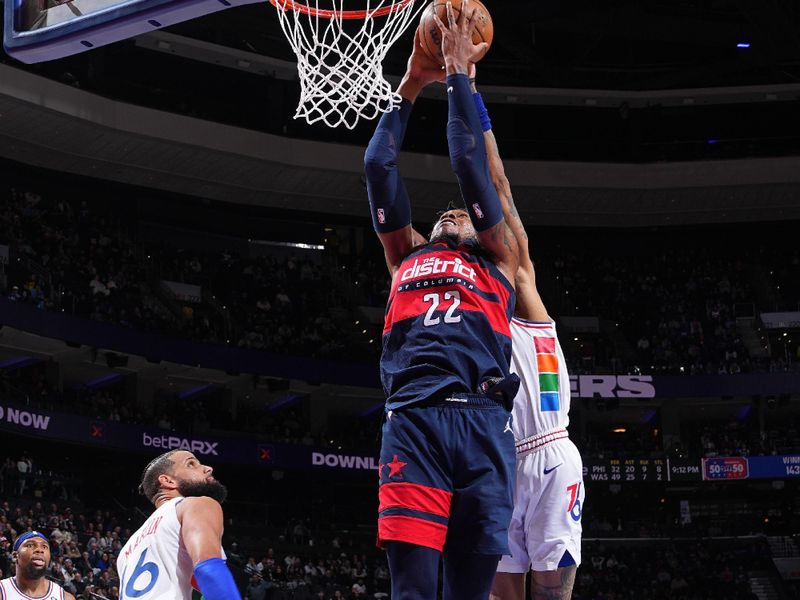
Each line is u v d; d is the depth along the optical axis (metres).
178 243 33.78
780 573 31.31
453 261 2.89
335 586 24.44
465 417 2.68
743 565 30.61
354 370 31.36
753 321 34.75
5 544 17.80
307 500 32.38
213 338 29.69
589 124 35.38
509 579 3.68
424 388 2.70
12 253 26.58
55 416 24.86
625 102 33.59
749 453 31.88
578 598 28.50
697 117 35.75
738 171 32.94
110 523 23.47
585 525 31.78
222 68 32.66
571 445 3.65
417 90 3.29
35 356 27.80
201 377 31.14
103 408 27.17
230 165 30.67
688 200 33.88
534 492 3.59
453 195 32.69
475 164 2.90
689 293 35.59
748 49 34.03
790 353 33.97
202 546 3.46
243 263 33.38
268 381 31.19
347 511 32.25
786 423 36.41
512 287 2.98
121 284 29.31
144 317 28.30
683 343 33.97
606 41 34.28
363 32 4.66
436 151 33.97
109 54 30.66
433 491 2.62
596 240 37.38
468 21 3.12
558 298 35.31
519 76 34.66
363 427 34.75
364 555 28.58
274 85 31.84
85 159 29.53
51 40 5.72
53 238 28.45
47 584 7.03
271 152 30.45
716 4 29.81
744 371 32.41
